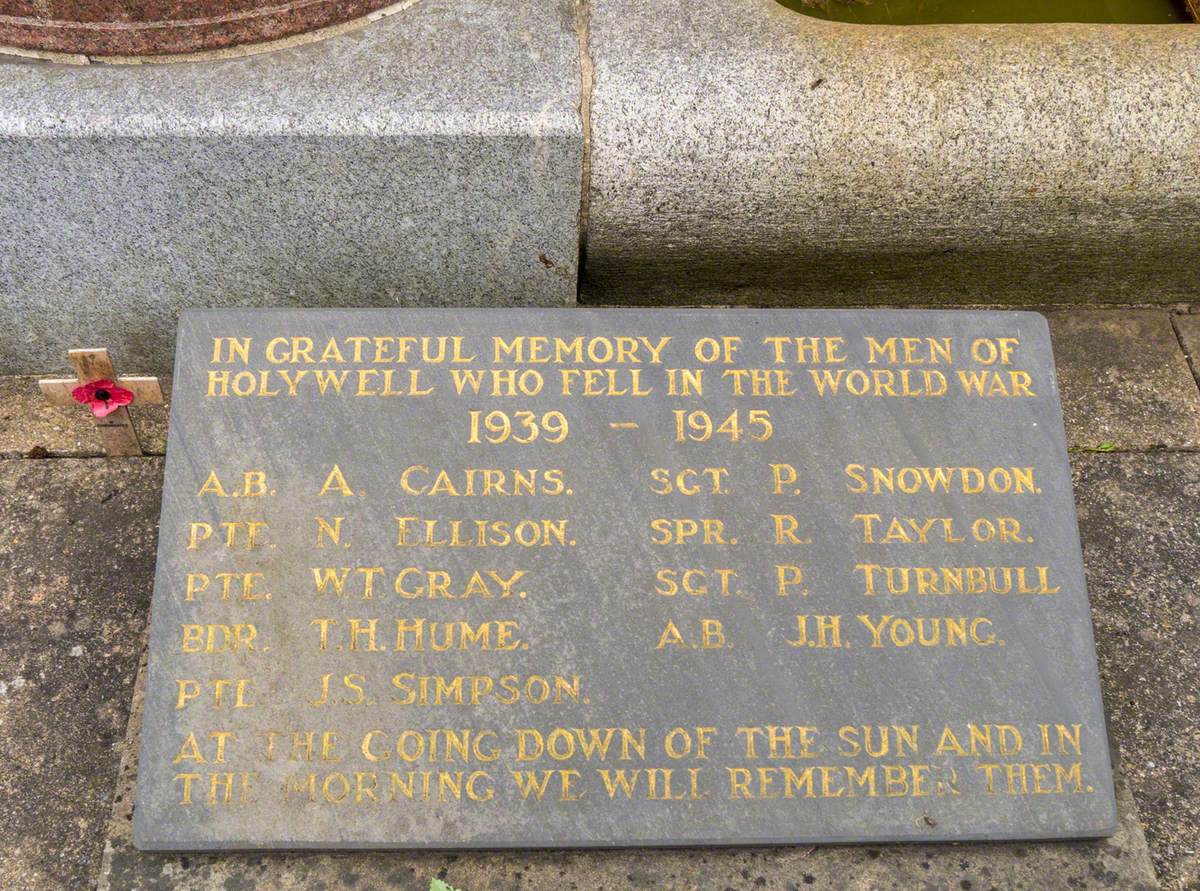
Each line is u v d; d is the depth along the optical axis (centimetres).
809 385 157
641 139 159
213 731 150
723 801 150
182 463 154
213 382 155
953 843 151
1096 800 150
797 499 154
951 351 158
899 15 175
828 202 163
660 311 158
